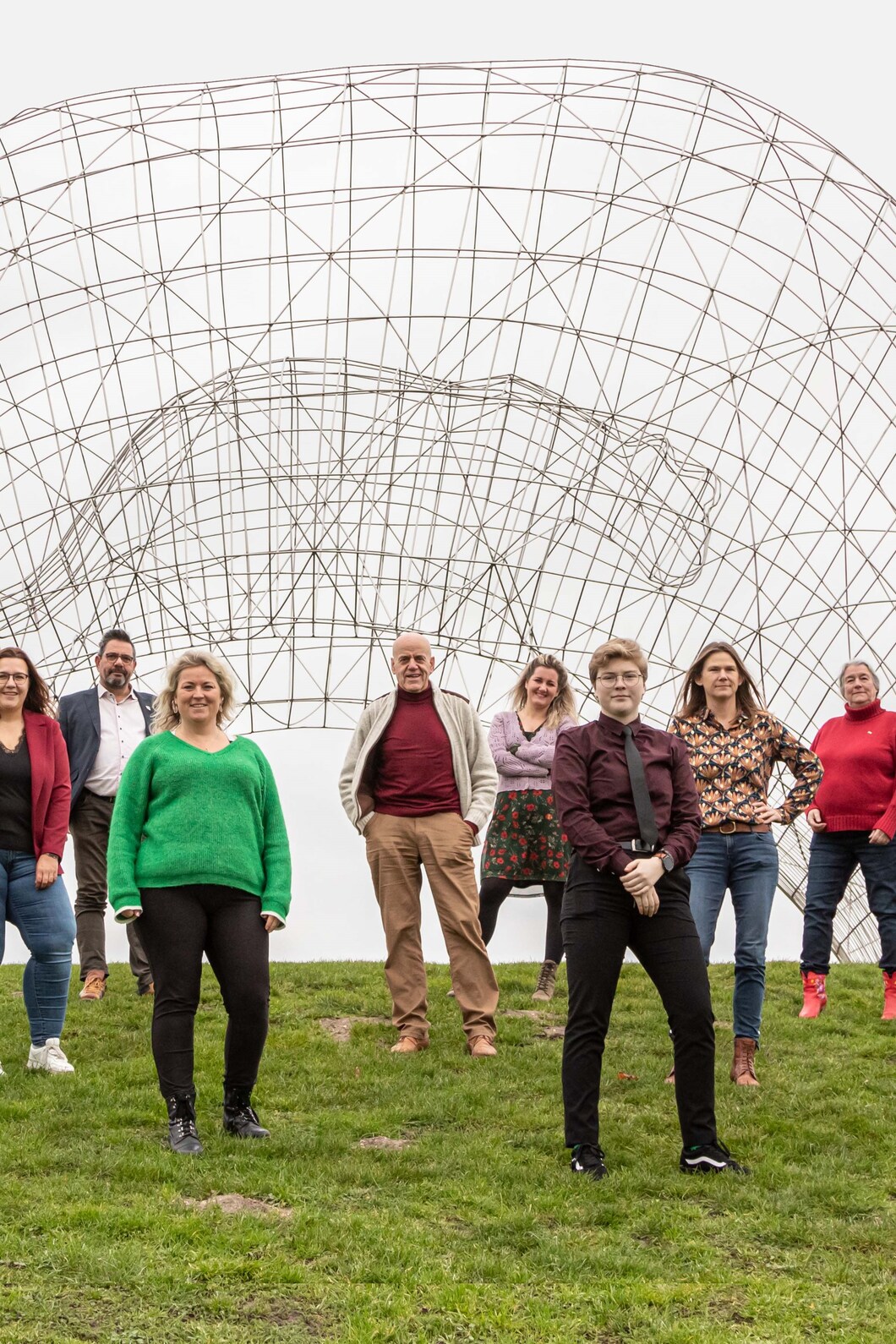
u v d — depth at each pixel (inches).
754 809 307.3
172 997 246.8
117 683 400.5
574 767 244.8
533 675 392.2
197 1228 198.5
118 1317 171.5
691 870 309.7
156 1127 262.5
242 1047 252.2
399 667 346.3
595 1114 237.5
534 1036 354.0
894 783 382.3
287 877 257.8
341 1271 187.9
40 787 306.5
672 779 247.4
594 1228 209.5
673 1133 262.2
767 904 307.0
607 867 235.0
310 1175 229.6
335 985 427.8
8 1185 219.5
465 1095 287.4
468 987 338.0
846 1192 225.0
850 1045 347.3
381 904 346.6
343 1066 318.0
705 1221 212.1
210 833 249.4
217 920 252.7
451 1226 209.3
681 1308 181.0
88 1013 370.0
